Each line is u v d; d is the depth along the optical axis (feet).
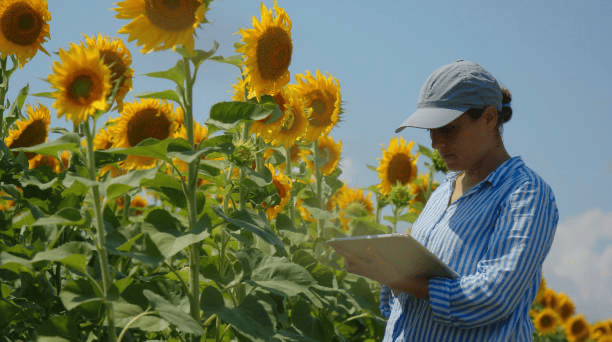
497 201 7.84
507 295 7.32
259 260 8.56
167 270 9.59
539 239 7.46
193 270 7.70
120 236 7.37
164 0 7.03
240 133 11.02
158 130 9.73
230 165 10.00
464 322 7.47
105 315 7.59
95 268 8.42
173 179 7.59
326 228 15.35
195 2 7.05
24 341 8.79
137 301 7.77
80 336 7.38
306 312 11.66
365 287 14.34
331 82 13.57
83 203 9.70
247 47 9.26
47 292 8.43
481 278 7.40
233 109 8.05
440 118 7.82
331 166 17.06
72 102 6.63
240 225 7.88
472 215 7.98
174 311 6.79
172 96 7.76
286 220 12.01
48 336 7.25
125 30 7.06
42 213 8.54
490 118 8.09
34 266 8.32
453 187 8.99
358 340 15.28
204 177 9.03
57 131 9.40
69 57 6.56
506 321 7.68
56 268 9.01
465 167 8.29
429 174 18.63
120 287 7.54
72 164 9.59
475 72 8.05
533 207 7.55
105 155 8.31
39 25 10.62
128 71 7.92
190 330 6.48
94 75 6.64
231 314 7.64
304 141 14.10
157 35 7.06
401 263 7.79
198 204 7.91
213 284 8.79
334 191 16.01
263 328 7.73
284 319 11.13
